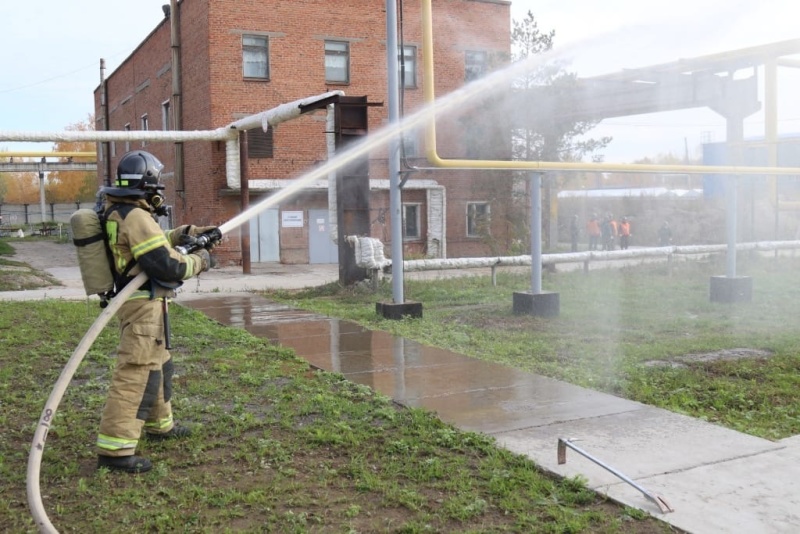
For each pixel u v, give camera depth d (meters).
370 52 25.23
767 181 22.17
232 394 6.26
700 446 4.88
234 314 11.23
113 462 4.45
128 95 33.50
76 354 3.73
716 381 6.75
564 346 8.49
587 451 4.77
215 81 23.17
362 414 5.62
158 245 4.31
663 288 14.41
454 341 8.83
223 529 3.72
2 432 5.29
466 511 3.86
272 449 4.85
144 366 4.49
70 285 16.78
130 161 4.40
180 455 4.79
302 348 8.35
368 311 11.39
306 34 24.28
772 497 4.04
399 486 4.26
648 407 5.83
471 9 26.28
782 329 9.52
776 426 5.46
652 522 3.76
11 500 4.07
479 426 5.32
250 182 23.20
